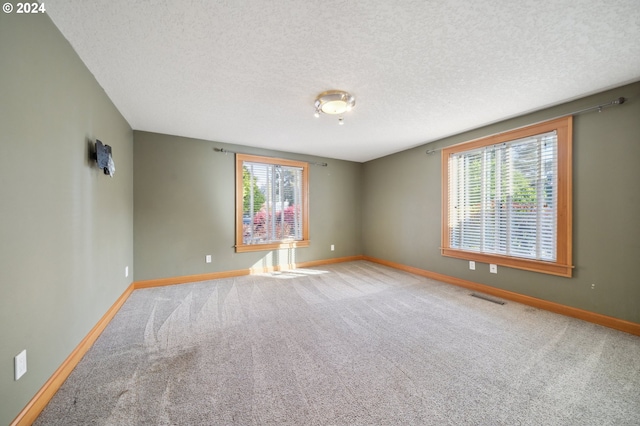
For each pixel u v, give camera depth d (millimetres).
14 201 1147
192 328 2223
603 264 2275
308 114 2822
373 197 5145
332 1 1307
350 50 1723
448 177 3656
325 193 5000
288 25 1481
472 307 2721
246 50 1718
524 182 2830
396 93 2332
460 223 3520
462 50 1722
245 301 2900
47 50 1391
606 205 2260
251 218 4207
